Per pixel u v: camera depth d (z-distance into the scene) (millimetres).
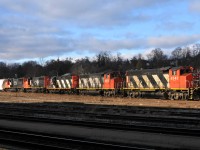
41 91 79062
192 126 18234
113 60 159500
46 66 166750
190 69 42844
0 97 56562
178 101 39062
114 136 15656
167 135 15680
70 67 160625
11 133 15961
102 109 29422
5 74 179500
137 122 20406
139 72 49656
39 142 14070
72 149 12062
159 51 157125
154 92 46562
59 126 19328
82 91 62688
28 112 28484
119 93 53500
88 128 18297
